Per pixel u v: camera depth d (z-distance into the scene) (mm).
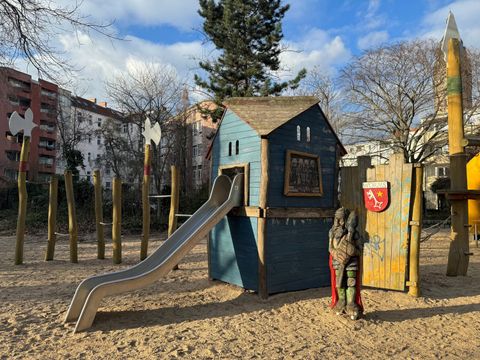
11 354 4473
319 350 4699
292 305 6516
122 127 34875
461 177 9898
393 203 7492
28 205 24453
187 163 35406
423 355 4609
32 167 44281
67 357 4406
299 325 5590
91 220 21844
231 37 24297
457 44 10422
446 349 4797
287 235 7281
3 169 41500
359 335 5219
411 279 7191
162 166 31703
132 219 22406
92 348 4680
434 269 10297
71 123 48344
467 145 10016
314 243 7691
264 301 6758
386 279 7469
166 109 30641
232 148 7824
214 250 8383
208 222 6812
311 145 7730
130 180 30156
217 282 8227
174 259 6273
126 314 6066
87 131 50844
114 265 10602
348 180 8234
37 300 6887
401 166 7422
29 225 20250
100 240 11547
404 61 25219
